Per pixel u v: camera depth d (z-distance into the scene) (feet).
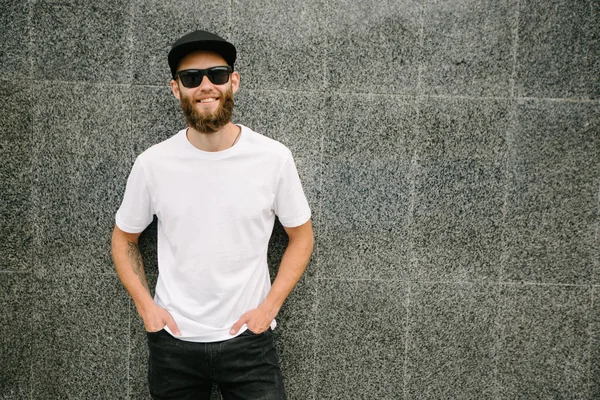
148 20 8.15
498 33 8.34
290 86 8.29
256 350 6.93
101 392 8.64
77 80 8.23
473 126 8.43
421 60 8.33
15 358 8.59
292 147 8.38
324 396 8.71
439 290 8.62
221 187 6.73
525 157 8.50
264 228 6.98
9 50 8.18
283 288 6.94
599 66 8.42
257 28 8.20
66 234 8.41
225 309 6.76
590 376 8.79
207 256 6.72
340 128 8.38
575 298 8.69
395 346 8.67
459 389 8.76
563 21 8.36
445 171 8.48
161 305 7.05
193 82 6.48
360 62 8.30
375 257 8.54
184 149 6.84
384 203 8.49
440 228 8.54
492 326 8.68
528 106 8.43
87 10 8.14
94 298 8.51
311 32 8.23
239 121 8.31
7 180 8.35
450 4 8.29
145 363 8.61
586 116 8.48
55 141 8.30
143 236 8.42
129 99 8.26
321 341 8.63
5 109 8.26
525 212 8.57
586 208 8.59
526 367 8.75
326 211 8.46
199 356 6.80
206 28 8.18
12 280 8.47
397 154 8.43
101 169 8.34
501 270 8.61
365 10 8.24
